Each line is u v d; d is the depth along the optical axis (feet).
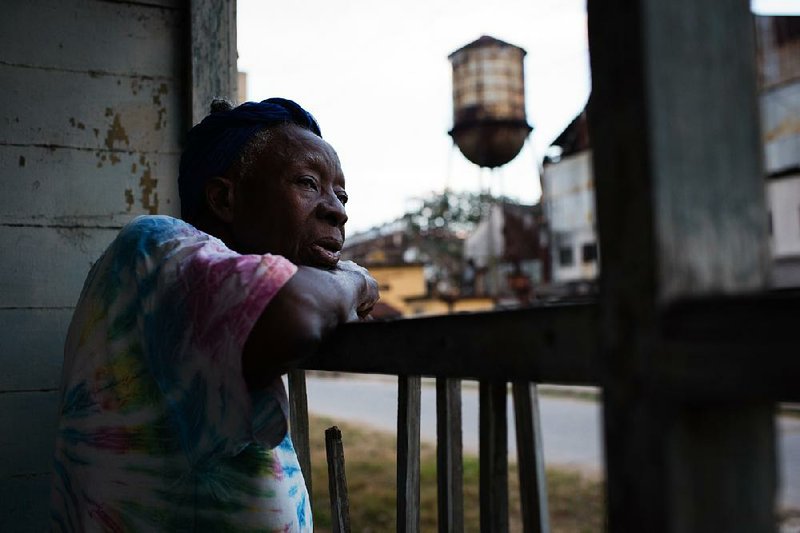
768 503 1.68
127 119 5.92
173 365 3.03
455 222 105.91
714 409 1.65
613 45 1.79
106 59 5.88
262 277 2.88
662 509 1.64
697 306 1.59
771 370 1.46
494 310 2.27
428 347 2.58
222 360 2.87
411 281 77.30
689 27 1.74
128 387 3.28
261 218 3.80
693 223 1.69
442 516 2.87
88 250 5.70
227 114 3.90
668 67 1.70
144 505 3.27
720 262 1.71
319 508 17.40
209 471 3.33
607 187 1.81
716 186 1.73
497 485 2.45
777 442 1.70
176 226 3.37
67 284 5.61
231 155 3.83
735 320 1.53
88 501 3.35
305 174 3.82
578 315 1.91
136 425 3.27
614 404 1.78
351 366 3.09
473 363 2.34
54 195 5.62
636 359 1.72
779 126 32.37
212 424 2.98
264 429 3.00
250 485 3.39
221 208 3.86
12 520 5.31
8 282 5.42
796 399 1.43
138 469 3.27
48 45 5.69
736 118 1.77
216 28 6.08
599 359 1.83
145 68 6.02
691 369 1.60
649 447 1.68
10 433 5.34
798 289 1.67
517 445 2.43
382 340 2.85
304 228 3.78
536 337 2.07
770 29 31.17
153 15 6.07
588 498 17.34
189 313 2.98
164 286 3.10
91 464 3.34
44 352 5.49
